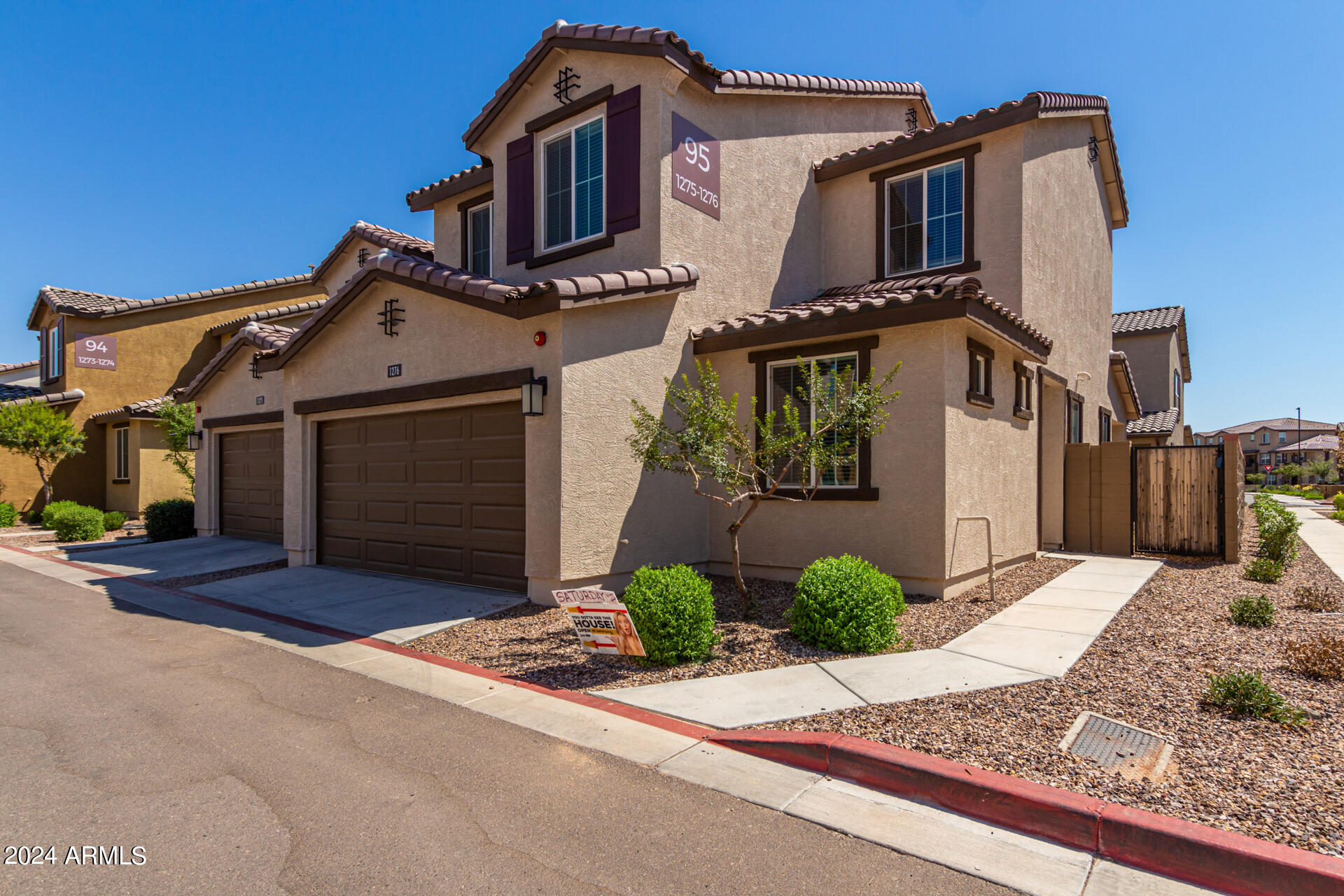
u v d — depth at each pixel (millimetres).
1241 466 12156
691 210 9867
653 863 3346
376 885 3168
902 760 4098
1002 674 5648
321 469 11695
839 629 6359
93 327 21625
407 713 5266
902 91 14055
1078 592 8719
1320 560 11719
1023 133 10734
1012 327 9305
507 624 7668
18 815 3785
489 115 11312
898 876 3256
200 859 3365
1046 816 3588
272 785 4117
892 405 8648
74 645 7227
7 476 20672
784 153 11852
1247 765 4008
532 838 3562
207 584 10609
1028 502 11164
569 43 10133
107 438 21906
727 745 4652
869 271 12227
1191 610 7652
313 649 7035
